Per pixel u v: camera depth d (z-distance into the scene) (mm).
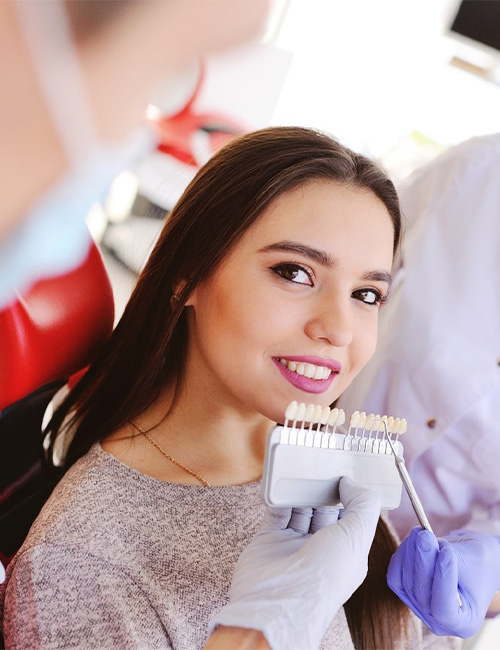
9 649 636
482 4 1743
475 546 770
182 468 730
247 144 695
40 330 683
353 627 835
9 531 803
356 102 1742
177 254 708
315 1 1621
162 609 644
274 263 640
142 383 746
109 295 783
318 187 659
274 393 648
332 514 626
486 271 1083
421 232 1134
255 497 755
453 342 1070
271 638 503
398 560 686
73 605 620
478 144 1128
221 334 657
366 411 1146
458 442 1061
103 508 668
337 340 631
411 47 1790
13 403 724
